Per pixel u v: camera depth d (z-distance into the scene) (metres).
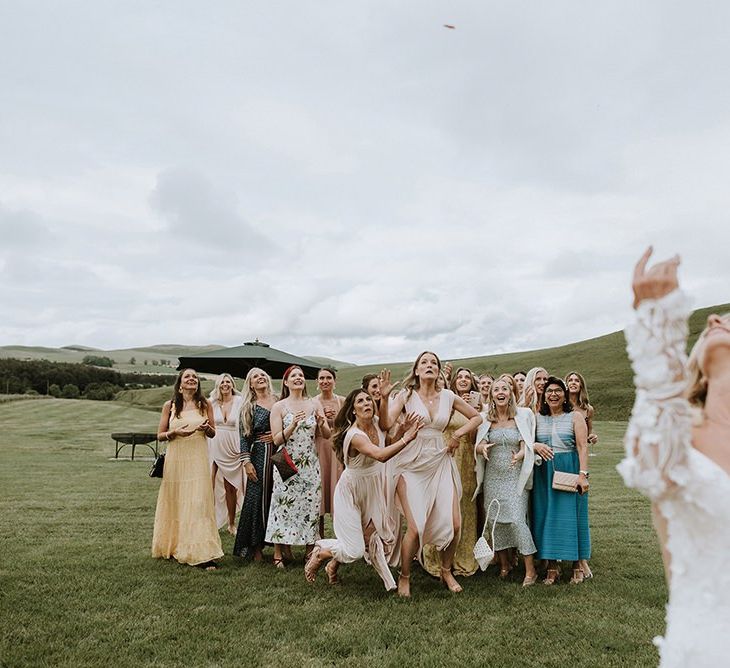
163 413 7.38
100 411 44.97
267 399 7.78
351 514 6.13
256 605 5.72
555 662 4.48
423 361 6.34
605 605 5.73
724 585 1.57
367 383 6.89
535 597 6.01
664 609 5.60
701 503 1.59
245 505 7.50
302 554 7.88
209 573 6.72
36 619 5.23
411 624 5.27
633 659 4.54
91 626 5.10
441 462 6.29
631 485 1.66
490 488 6.80
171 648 4.69
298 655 4.60
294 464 7.07
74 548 7.70
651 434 1.61
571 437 6.71
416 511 6.07
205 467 7.24
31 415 41.72
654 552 7.68
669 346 1.63
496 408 6.97
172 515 7.26
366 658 4.54
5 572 6.58
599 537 8.46
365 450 5.91
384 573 6.07
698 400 1.87
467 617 5.43
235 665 4.41
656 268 1.69
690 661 1.57
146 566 6.92
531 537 6.57
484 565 6.34
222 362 12.73
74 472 16.05
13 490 12.75
